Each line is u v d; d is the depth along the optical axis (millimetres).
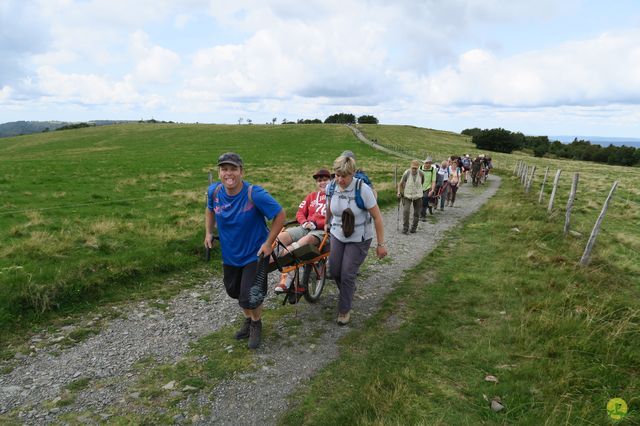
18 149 65688
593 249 7969
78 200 14117
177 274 6809
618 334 4164
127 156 41688
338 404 3408
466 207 15281
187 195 15039
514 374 3686
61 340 4617
